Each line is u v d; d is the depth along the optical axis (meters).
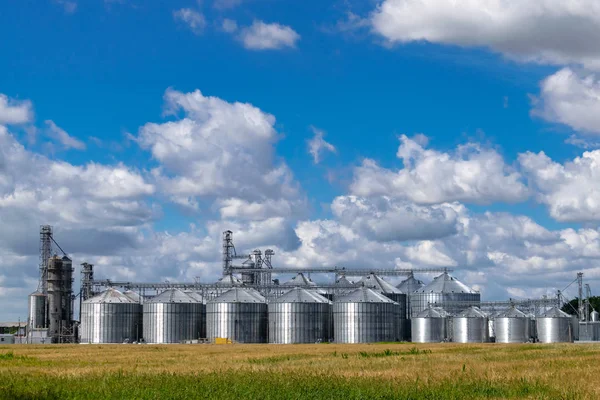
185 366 84.06
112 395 53.62
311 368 76.94
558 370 69.81
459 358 95.31
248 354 115.31
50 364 92.25
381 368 76.12
